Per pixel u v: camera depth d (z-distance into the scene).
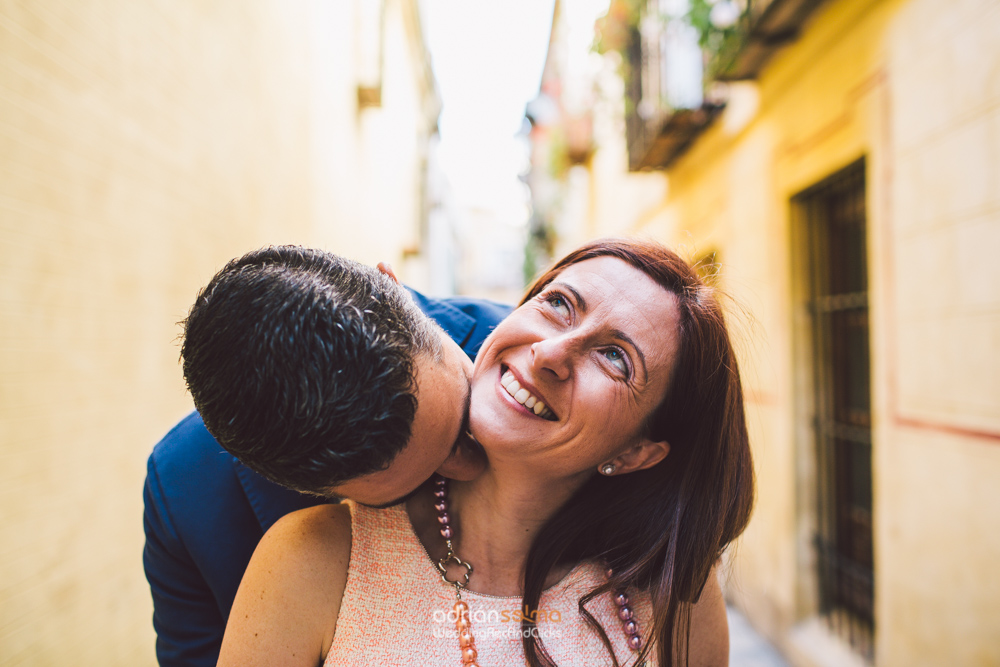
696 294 0.98
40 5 1.45
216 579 1.10
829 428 3.08
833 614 3.07
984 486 1.87
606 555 1.02
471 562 0.95
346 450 0.69
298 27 3.60
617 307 0.90
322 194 4.20
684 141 4.41
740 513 1.08
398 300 0.77
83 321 1.64
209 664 1.16
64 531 1.56
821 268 3.14
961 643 1.97
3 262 1.35
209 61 2.40
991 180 1.83
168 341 2.11
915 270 2.18
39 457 1.47
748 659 3.25
